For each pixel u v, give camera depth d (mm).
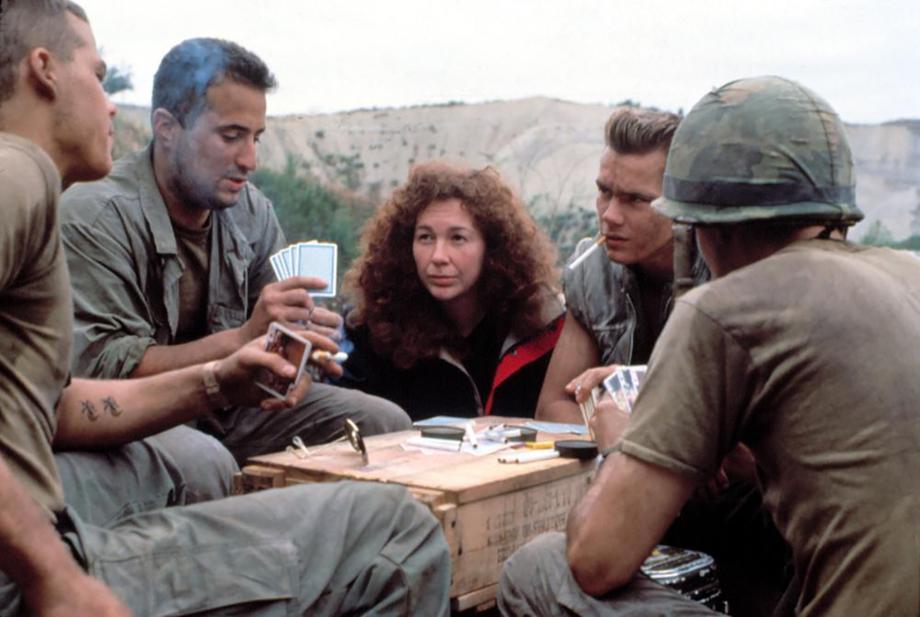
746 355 2068
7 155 2000
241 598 2168
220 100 3598
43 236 2090
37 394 2178
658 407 2123
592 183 7352
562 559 2381
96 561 2092
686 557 2947
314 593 2254
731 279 2121
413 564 2357
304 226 7035
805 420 2020
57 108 2361
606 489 2174
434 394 4324
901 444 1948
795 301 2049
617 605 2258
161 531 2203
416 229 4180
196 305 3852
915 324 2033
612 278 3953
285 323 3377
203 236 3820
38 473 2160
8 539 1852
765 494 2174
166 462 2916
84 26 2434
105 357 3461
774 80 2260
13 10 2322
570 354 4062
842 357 1997
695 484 2133
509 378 4305
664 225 3648
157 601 2111
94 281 3510
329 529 2316
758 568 3252
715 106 2244
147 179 3674
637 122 3594
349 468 2943
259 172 7176
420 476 2840
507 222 4207
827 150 2189
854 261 2113
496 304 4293
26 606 1971
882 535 1933
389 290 4273
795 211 2166
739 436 2139
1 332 2133
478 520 2764
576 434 3473
